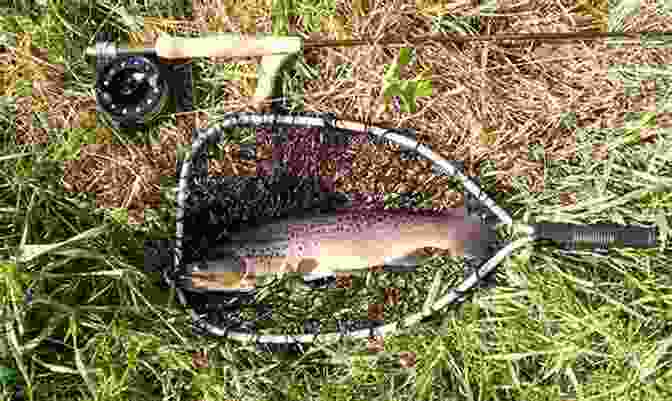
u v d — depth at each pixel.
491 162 0.90
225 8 0.88
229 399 0.81
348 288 0.86
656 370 0.82
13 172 0.84
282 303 0.84
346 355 0.83
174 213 0.88
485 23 0.91
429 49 0.89
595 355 0.83
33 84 0.86
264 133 0.85
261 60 0.84
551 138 0.90
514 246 0.78
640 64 0.89
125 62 0.80
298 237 0.81
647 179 0.85
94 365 0.76
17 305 0.72
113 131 0.87
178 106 0.88
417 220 0.80
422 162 0.87
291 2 0.87
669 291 0.85
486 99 0.89
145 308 0.80
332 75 0.89
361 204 0.87
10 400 0.76
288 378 0.83
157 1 0.88
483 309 0.86
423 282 0.86
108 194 0.88
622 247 0.78
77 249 0.77
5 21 0.85
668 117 0.89
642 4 0.88
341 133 0.84
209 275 0.80
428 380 0.81
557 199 0.90
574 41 0.89
